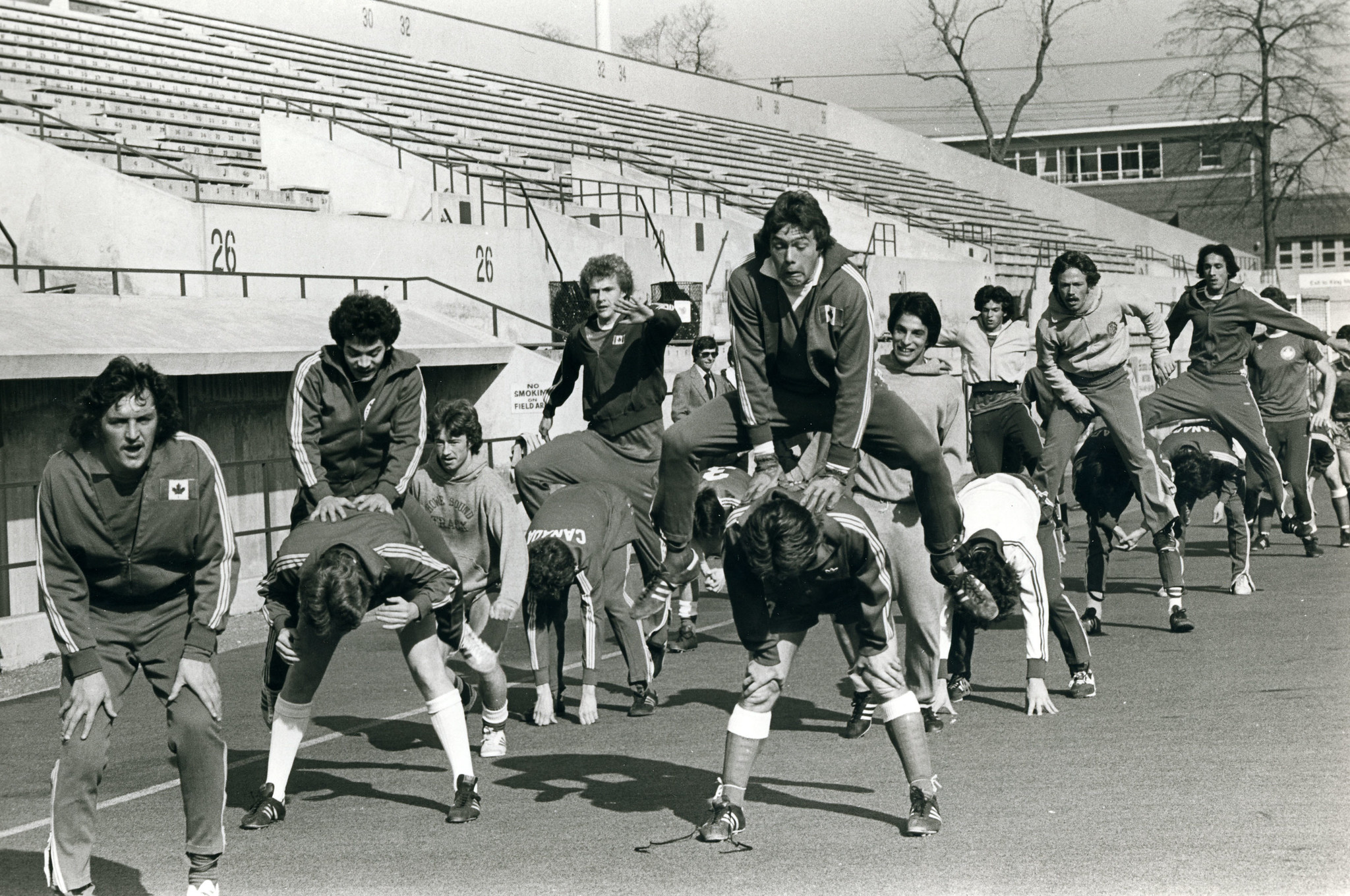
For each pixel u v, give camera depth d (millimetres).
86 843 4664
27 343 10188
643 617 5543
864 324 4992
